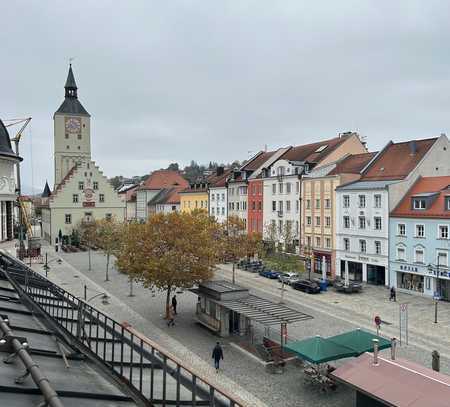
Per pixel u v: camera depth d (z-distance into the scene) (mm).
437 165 48375
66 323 11961
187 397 8008
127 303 38594
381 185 47094
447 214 40281
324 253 54562
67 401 6816
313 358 20312
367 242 48594
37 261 63062
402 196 46344
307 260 52594
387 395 16453
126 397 7684
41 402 6090
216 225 48938
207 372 23141
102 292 42875
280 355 24344
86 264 62281
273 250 55344
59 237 84500
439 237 40969
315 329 30766
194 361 24719
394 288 43188
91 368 8906
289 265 42406
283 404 19438
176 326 31547
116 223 69062
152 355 7977
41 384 5801
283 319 24922
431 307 37719
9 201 26141
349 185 51094
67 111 100062
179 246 31266
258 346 26438
